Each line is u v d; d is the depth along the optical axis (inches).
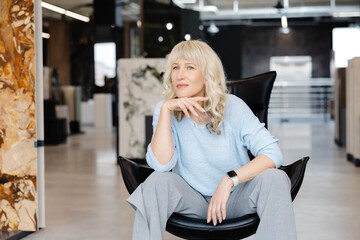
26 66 114.0
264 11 660.7
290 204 70.2
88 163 248.4
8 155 117.3
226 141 80.6
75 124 438.0
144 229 72.3
